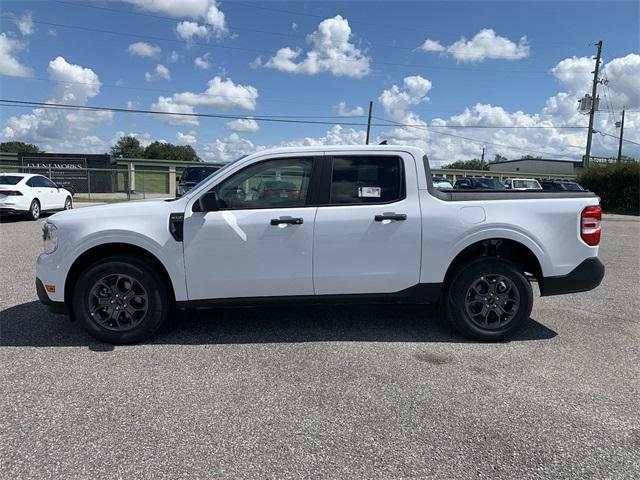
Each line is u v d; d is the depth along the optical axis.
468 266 4.73
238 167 4.69
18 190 15.12
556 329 5.26
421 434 3.11
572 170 85.75
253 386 3.77
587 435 3.12
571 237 4.79
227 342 4.74
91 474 2.68
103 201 27.70
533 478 2.68
